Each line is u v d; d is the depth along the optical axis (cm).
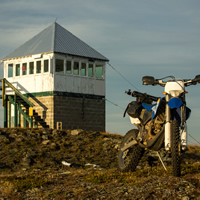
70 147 2389
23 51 3697
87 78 3656
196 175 934
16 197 873
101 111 3734
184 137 881
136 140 980
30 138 2442
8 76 3775
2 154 2162
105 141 2498
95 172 1117
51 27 3816
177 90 891
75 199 826
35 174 1182
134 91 1001
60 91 3466
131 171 1041
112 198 809
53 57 3444
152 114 922
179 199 771
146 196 795
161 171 1008
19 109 3503
